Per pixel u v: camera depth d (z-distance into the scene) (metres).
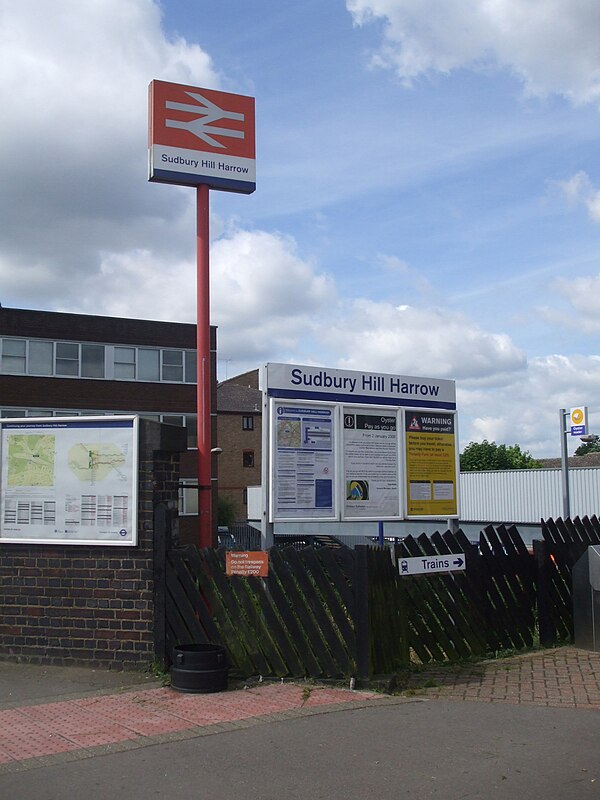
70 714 7.19
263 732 6.65
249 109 11.90
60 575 9.05
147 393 47.78
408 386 14.05
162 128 11.37
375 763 5.89
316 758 6.00
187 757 6.03
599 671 9.02
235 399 71.06
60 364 45.81
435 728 6.78
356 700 7.66
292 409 12.76
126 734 6.59
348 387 13.36
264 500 12.50
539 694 7.97
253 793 5.31
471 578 9.88
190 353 49.16
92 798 5.23
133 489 8.85
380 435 13.68
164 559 8.71
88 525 9.00
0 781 5.54
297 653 8.38
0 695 7.87
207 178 11.54
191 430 48.59
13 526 9.25
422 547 9.51
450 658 9.47
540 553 10.55
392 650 8.76
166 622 8.66
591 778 5.59
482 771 5.72
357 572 8.24
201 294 11.35
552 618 10.64
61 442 9.18
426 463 14.19
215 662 7.98
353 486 13.31
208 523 10.91
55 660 9.02
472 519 47.25
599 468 41.59
